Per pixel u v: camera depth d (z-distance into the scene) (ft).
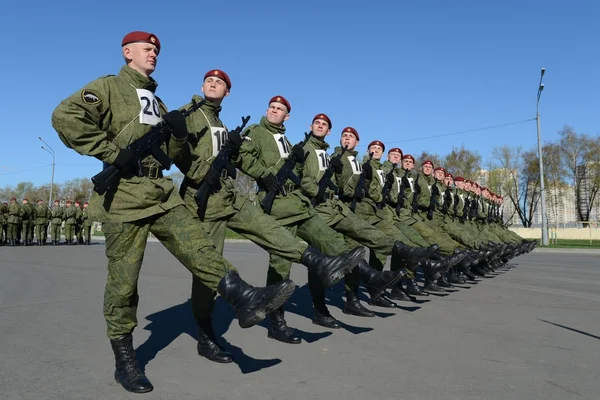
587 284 30.19
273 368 12.55
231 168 14.21
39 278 30.12
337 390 10.87
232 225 14.05
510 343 15.28
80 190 265.95
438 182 35.24
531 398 10.47
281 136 17.75
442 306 22.08
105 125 11.00
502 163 162.40
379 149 25.54
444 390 10.93
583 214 159.84
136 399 10.24
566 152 151.12
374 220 22.75
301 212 16.71
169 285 27.61
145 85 11.70
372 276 17.60
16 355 13.46
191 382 11.38
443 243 26.63
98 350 14.05
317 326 17.79
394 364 12.94
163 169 11.54
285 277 16.92
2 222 70.79
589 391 10.93
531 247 44.09
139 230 11.02
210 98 14.52
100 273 33.09
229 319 18.84
